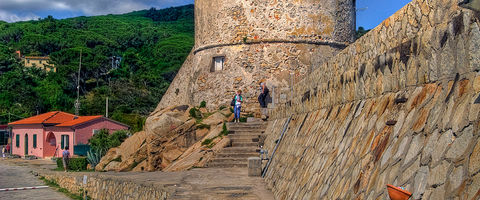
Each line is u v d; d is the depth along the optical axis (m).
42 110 72.25
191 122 21.20
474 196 2.96
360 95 6.68
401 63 5.16
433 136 3.84
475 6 3.53
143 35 108.81
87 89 77.81
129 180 14.33
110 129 43.47
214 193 9.88
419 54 4.70
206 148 18.86
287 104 14.62
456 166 3.31
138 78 65.62
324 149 7.36
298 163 8.88
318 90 9.70
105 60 83.25
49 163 39.66
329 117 8.20
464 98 3.58
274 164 12.41
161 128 20.84
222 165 17.31
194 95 25.25
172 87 29.64
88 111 61.56
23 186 24.02
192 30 126.25
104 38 108.88
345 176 5.57
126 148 22.61
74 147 37.50
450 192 3.26
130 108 58.66
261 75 23.30
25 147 49.19
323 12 23.77
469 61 3.64
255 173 13.33
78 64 79.31
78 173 21.81
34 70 86.31
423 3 4.68
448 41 4.04
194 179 13.04
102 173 19.66
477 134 3.21
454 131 3.53
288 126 13.33
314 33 23.55
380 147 4.89
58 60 86.75
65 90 76.44
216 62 24.86
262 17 23.62
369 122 5.69
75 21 131.62
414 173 3.90
